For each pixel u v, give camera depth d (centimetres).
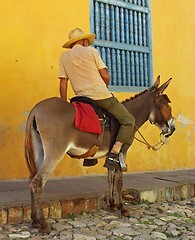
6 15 617
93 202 509
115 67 739
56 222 453
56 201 475
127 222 462
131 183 623
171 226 450
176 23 855
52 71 657
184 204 578
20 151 618
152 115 530
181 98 854
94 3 717
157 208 538
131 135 473
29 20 638
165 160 809
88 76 453
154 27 813
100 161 704
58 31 666
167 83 534
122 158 467
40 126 408
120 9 756
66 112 419
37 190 400
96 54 456
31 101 633
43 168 402
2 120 605
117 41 745
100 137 445
